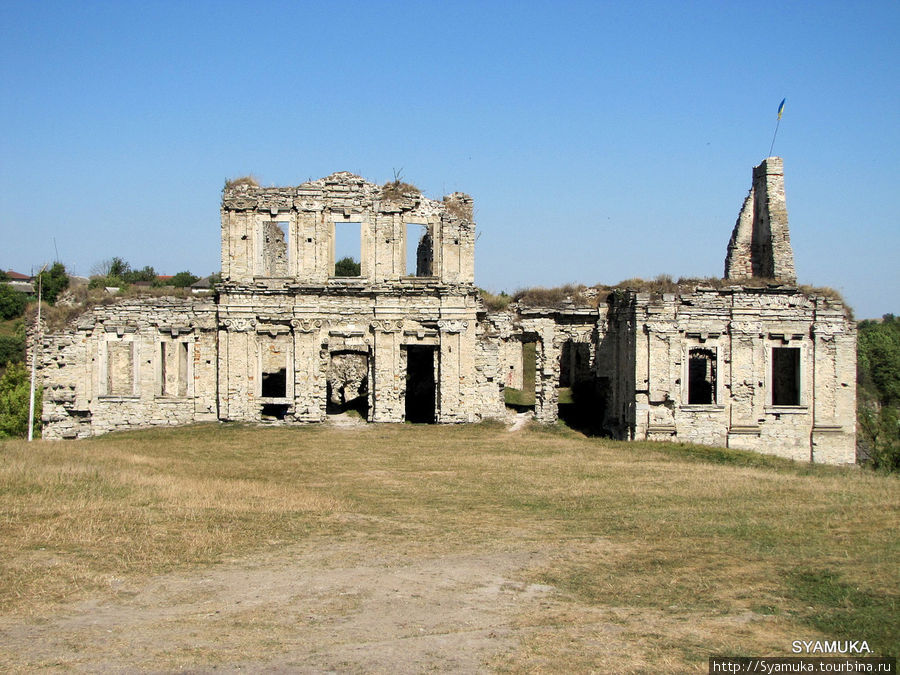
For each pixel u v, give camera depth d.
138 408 51.59
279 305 52.00
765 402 50.19
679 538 23.84
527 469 38.19
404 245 53.06
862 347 84.94
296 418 52.00
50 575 19.34
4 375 69.81
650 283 51.22
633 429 49.56
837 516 25.81
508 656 14.95
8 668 14.26
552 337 54.28
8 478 28.77
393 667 14.45
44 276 93.00
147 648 15.25
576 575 20.31
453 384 52.72
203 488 30.08
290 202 52.25
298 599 18.25
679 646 15.39
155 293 52.75
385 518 26.92
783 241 53.88
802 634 16.02
